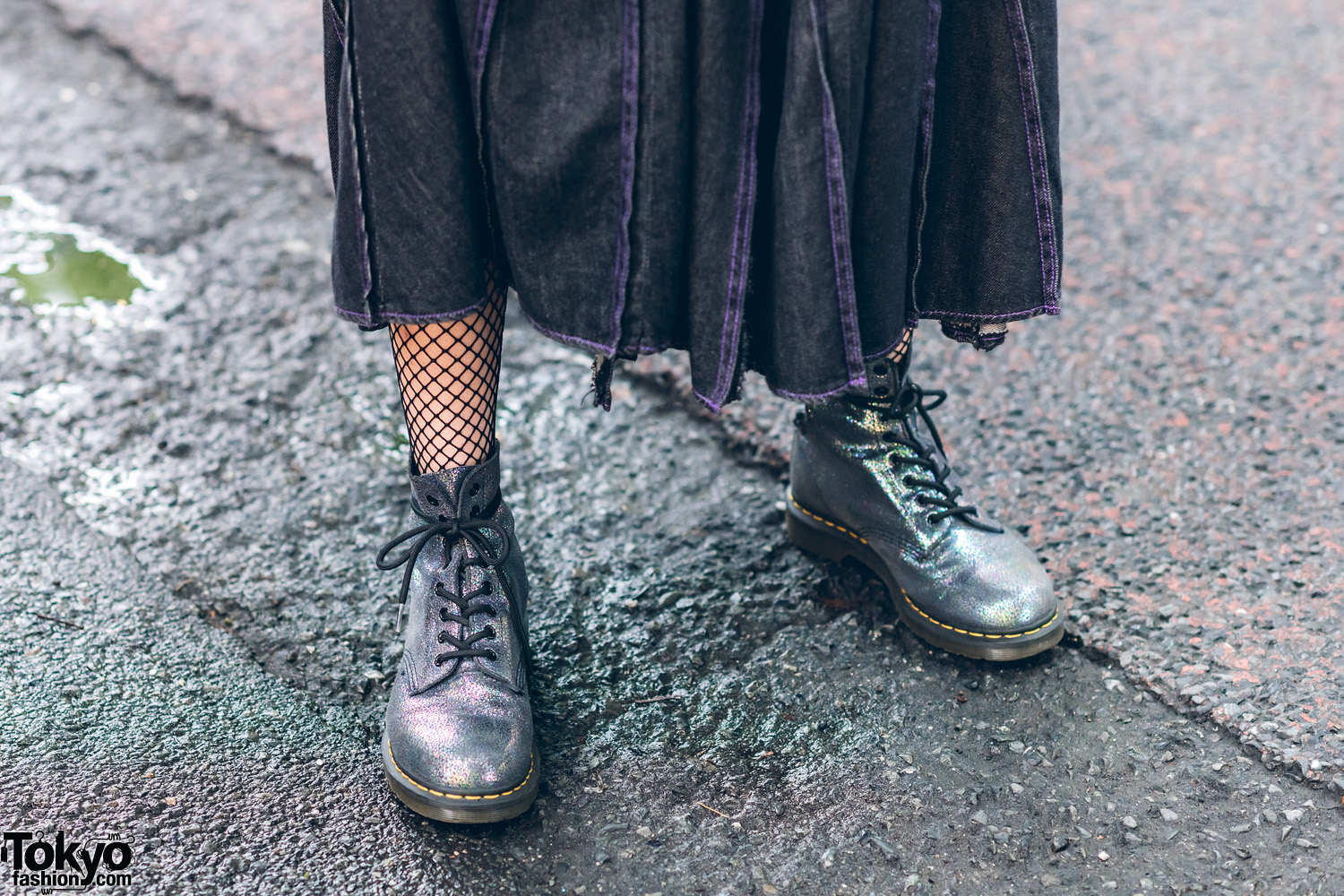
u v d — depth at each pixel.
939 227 1.46
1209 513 1.90
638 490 2.00
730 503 1.98
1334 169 2.81
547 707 1.60
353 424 2.13
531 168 1.23
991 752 1.52
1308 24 3.44
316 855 1.38
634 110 1.21
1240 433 2.08
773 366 1.35
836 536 1.80
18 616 1.70
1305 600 1.73
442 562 1.50
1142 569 1.80
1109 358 2.28
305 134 2.95
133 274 2.48
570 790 1.48
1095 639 1.67
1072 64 3.29
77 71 3.21
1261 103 3.08
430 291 1.27
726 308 1.30
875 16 1.25
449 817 1.38
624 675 1.65
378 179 1.23
